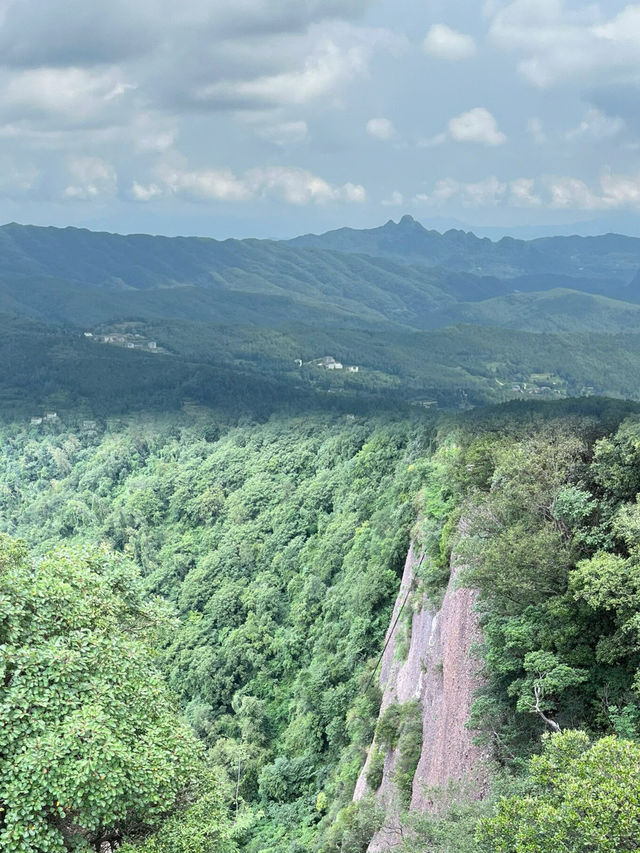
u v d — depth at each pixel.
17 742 19.20
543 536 28.28
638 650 23.67
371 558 68.94
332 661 62.38
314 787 53.44
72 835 20.72
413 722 38.91
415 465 76.56
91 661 21.88
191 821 23.30
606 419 43.16
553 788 16.83
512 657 28.33
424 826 22.34
